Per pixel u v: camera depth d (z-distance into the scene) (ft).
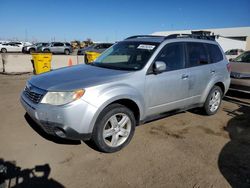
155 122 16.49
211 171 10.75
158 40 14.75
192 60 15.93
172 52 14.75
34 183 9.54
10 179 9.71
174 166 11.05
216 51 18.21
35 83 12.26
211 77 17.15
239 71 23.47
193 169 10.86
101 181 9.82
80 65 15.48
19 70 40.98
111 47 16.96
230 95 25.77
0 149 11.99
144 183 9.78
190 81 15.48
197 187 9.66
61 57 47.60
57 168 10.59
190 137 14.24
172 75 14.26
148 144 13.11
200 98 16.87
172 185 9.73
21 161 11.01
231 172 10.71
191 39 16.42
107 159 11.46
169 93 14.30
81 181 9.78
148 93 13.15
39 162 11.00
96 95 11.00
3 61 39.45
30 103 11.65
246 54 27.78
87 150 12.20
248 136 14.65
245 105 21.79
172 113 15.39
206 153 12.35
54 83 11.53
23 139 13.12
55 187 9.36
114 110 11.73
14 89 25.50
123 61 14.55
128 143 12.85
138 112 13.03
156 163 11.26
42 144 12.63
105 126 11.64
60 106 10.52
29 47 106.11
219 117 18.06
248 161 11.69
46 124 10.99
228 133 15.03
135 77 12.57
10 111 17.66
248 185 9.84
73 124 10.62
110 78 11.94
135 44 15.17
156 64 13.00
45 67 35.70
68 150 12.14
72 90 10.71
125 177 10.12
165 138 13.96
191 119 17.39
